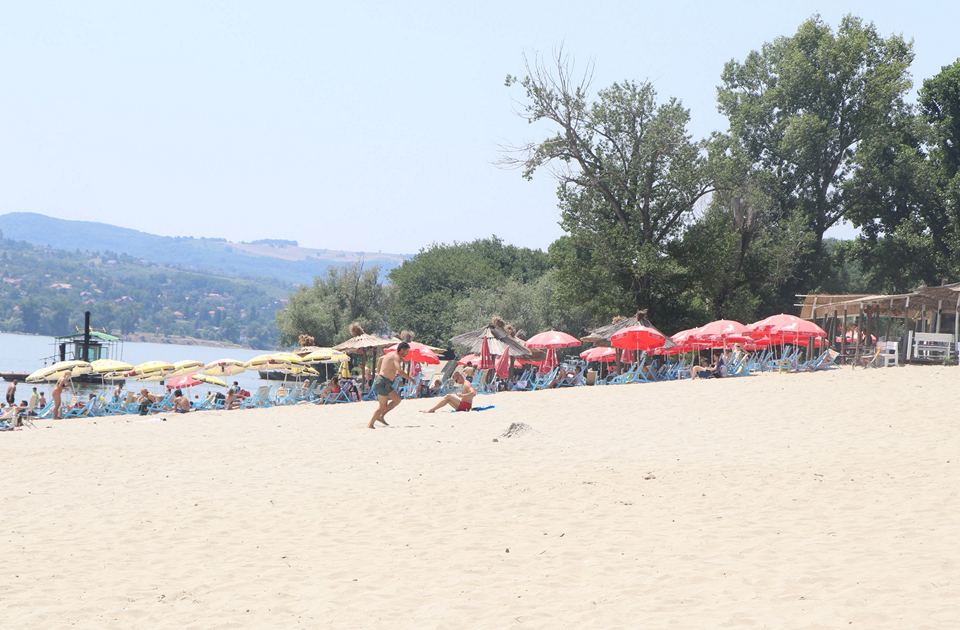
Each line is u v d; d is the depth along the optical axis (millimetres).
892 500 12000
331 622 7922
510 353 36562
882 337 52438
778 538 10273
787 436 18031
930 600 7730
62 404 39969
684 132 54906
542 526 11328
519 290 83625
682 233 56344
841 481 13352
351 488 14016
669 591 8422
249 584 9156
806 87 71188
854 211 72750
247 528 11641
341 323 92438
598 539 10586
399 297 100125
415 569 9578
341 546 10648
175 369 45656
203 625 7914
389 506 12680
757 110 73000
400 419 23938
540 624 7664
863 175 71125
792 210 70562
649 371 39875
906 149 69375
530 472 14820
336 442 19406
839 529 10594
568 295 56812
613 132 55250
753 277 62594
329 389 37969
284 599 8625
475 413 24391
